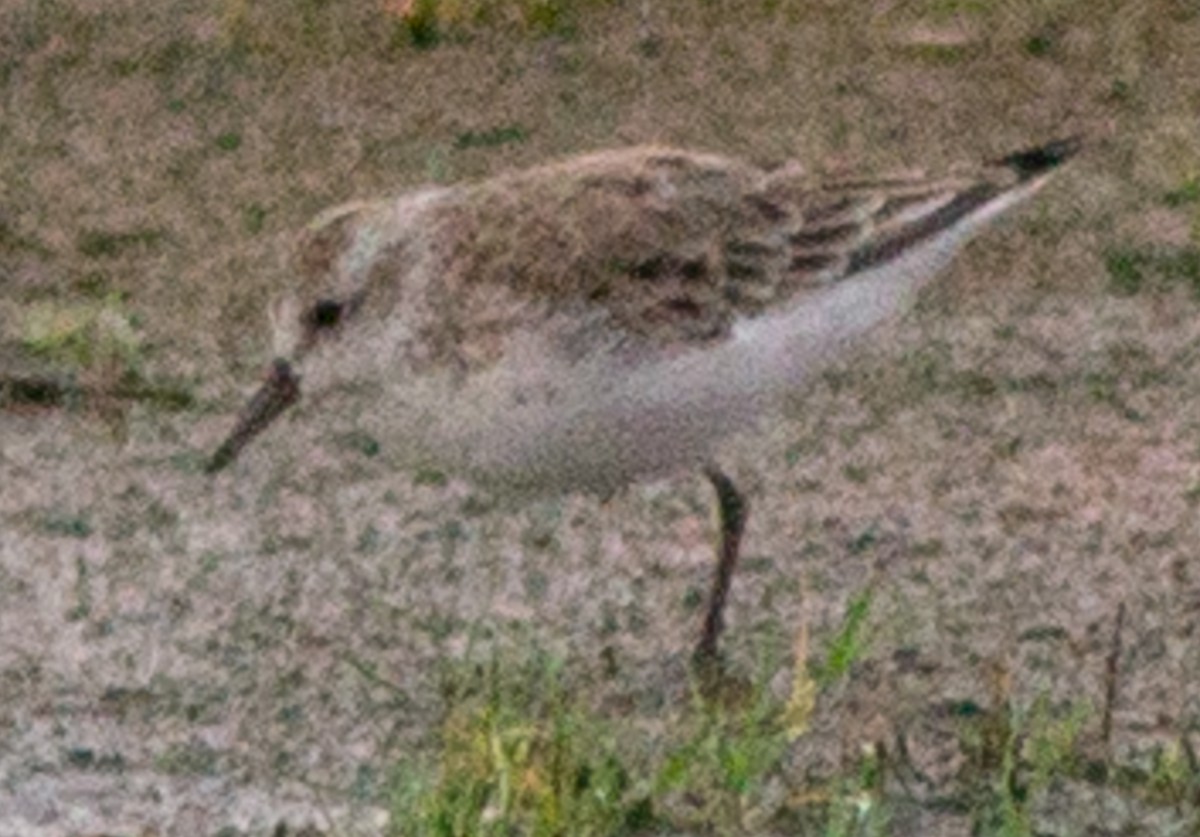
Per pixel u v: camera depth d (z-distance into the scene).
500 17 16.36
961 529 12.05
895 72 15.79
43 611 11.70
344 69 16.05
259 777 10.53
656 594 11.66
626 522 12.17
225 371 13.59
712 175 11.20
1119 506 12.18
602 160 11.24
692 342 10.80
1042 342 13.49
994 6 16.31
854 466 12.55
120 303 14.16
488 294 10.75
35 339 13.79
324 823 10.20
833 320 11.29
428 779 10.27
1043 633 11.23
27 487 12.63
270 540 12.16
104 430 13.11
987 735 10.42
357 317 11.13
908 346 13.47
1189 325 13.62
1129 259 14.14
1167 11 16.14
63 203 15.04
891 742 10.45
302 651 11.34
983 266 14.10
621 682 11.02
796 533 12.05
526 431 10.87
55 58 16.33
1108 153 14.98
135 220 14.86
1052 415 12.92
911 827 9.95
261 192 15.04
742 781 9.88
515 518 12.23
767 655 10.45
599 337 10.70
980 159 14.91
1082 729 10.54
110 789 10.48
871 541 11.98
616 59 16.03
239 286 14.28
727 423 11.12
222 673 11.23
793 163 12.38
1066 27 16.09
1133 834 9.91
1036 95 15.54
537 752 10.05
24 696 11.10
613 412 10.82
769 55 16.02
